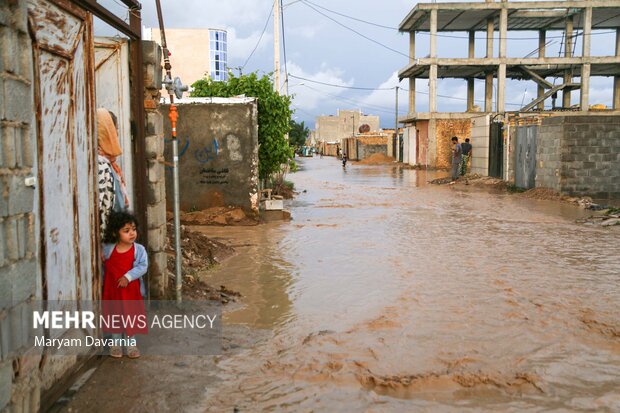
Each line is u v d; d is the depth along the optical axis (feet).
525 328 19.57
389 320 20.47
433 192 73.61
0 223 10.03
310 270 28.53
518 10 141.59
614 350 17.63
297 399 14.34
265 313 21.49
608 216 46.44
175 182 21.06
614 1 137.18
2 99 10.01
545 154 64.59
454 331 19.31
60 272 13.67
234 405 13.94
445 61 138.51
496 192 72.13
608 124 59.77
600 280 26.09
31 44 12.00
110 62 19.42
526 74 153.48
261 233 40.40
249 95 50.08
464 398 14.51
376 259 30.96
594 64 143.84
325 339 18.60
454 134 135.33
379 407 13.97
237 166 45.78
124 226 16.05
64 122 13.92
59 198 13.60
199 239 32.71
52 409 13.25
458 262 29.96
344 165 140.67
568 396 14.56
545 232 39.88
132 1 18.90
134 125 19.84
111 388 14.55
